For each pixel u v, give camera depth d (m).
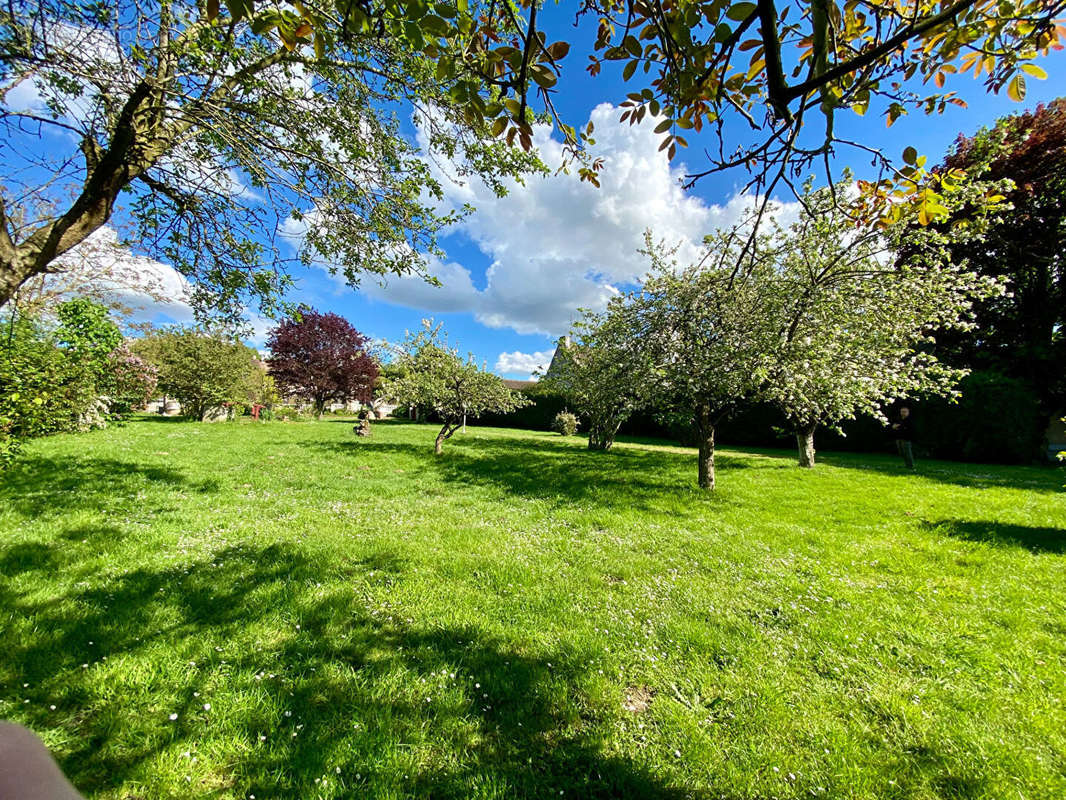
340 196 5.22
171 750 2.03
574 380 15.45
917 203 1.75
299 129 4.68
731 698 2.59
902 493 8.44
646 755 2.18
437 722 2.32
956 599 3.94
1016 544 5.35
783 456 15.55
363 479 8.79
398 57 4.24
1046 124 13.76
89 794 1.84
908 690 2.69
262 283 5.49
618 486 8.69
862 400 7.32
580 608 3.62
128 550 4.25
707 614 3.57
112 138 3.68
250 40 4.02
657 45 1.56
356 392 30.88
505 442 17.98
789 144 1.59
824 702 2.58
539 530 5.74
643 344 8.42
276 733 2.18
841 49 1.70
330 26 1.97
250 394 24.14
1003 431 13.91
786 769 2.11
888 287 7.27
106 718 2.20
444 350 12.51
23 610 3.06
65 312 11.68
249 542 4.73
